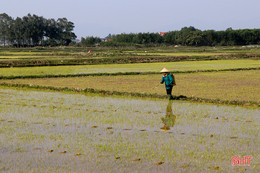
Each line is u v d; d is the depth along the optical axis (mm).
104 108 17078
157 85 26922
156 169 8570
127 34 161250
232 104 18703
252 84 27578
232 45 148375
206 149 10180
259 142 10969
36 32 153000
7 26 147750
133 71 38906
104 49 116688
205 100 19438
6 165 8703
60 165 8758
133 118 14625
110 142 10820
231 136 11711
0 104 17656
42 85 26391
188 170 8523
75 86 25969
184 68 42969
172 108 17297
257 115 15594
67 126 12914
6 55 68625
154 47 134375
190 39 149125
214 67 44469
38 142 10711
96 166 8719
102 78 32031
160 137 11500
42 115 14906
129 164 8875
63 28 169250
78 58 56969
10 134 11594
